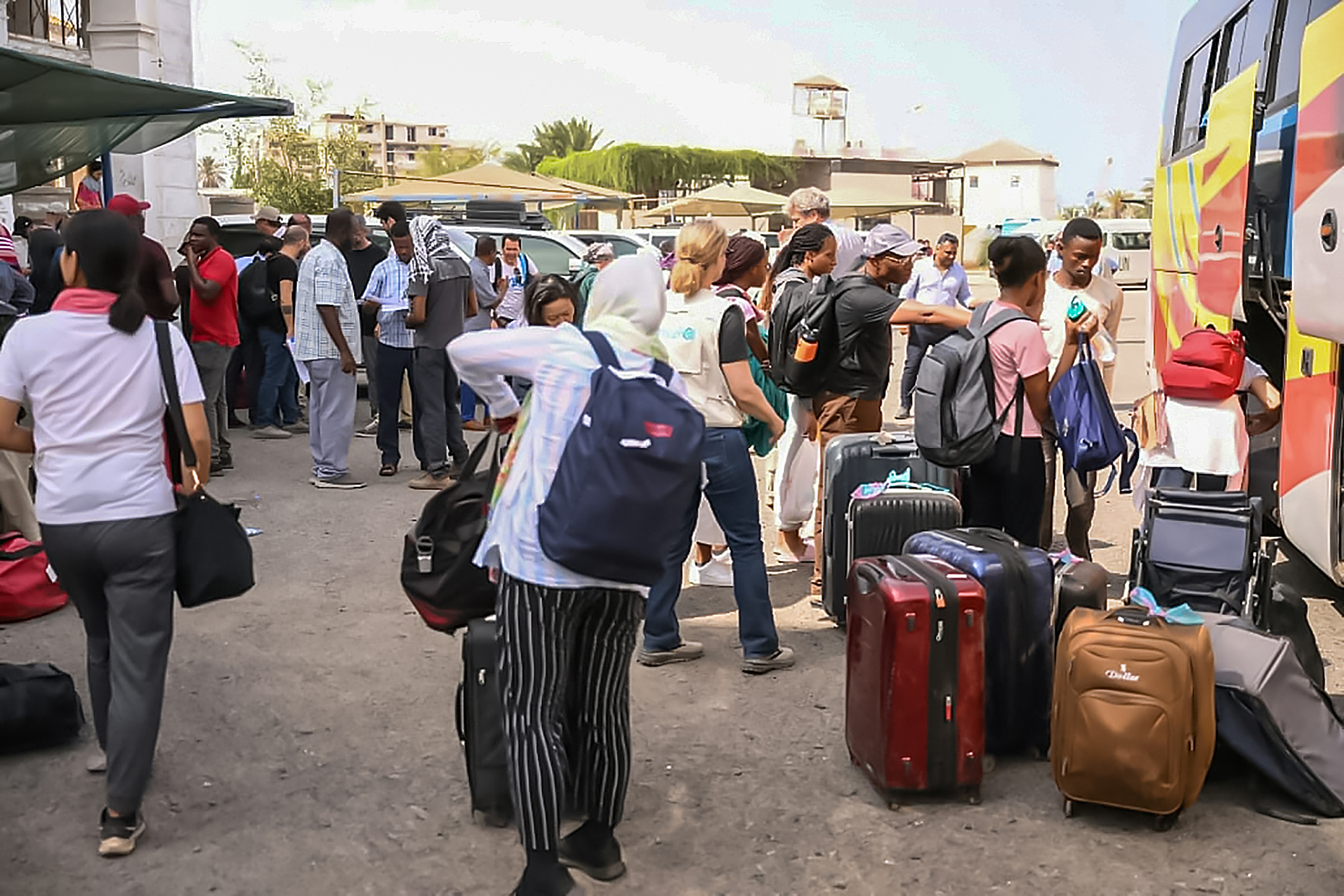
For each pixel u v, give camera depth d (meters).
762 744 4.87
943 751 4.23
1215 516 5.11
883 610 4.21
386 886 3.80
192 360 4.02
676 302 5.39
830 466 6.09
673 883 3.81
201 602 4.02
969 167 93.62
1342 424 5.87
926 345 13.02
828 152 76.75
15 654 5.86
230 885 3.80
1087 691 4.05
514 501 3.43
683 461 3.29
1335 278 5.23
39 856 3.98
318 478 9.89
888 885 3.80
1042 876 3.84
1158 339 9.77
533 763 3.41
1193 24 9.34
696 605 6.76
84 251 3.82
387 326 10.09
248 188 57.31
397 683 5.54
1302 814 4.19
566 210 39.94
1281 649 4.27
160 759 4.72
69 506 3.81
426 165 118.94
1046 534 5.69
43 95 8.66
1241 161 7.03
